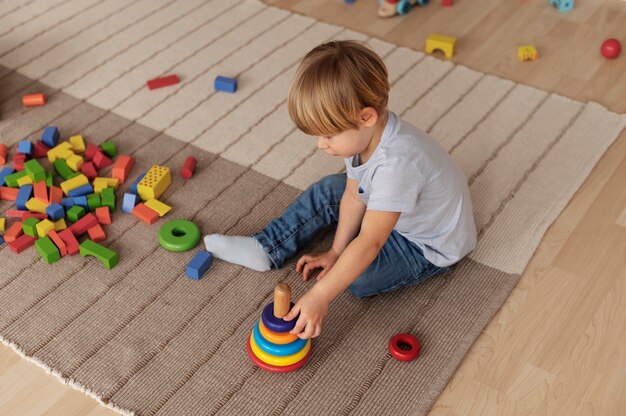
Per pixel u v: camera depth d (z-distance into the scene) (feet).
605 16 7.39
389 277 4.40
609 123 5.95
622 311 4.44
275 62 6.68
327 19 7.30
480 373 4.10
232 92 6.28
